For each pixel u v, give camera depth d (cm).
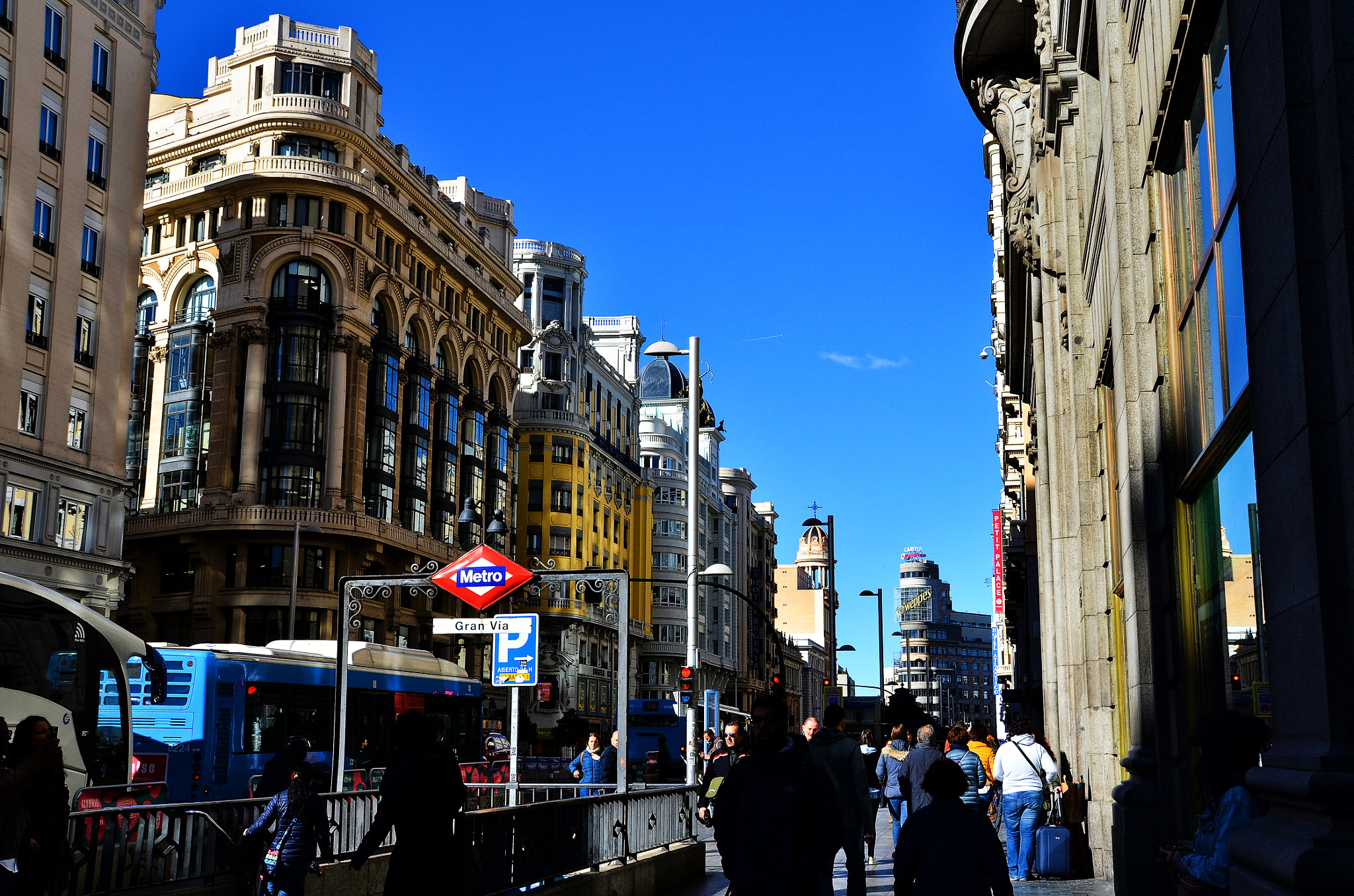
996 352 4356
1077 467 1625
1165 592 1059
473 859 1048
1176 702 1032
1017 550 4291
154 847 1016
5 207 4078
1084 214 1510
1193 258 913
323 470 6419
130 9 4762
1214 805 588
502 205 8944
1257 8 560
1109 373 1377
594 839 1369
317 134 6531
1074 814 1593
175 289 6675
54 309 4278
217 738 2250
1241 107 600
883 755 1565
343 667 1980
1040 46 1711
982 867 672
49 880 758
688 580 3088
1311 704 495
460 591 1964
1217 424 841
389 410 6862
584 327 10325
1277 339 537
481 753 3225
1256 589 719
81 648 1539
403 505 7044
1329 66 484
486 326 8262
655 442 11456
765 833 673
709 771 1393
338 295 6506
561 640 8988
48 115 4306
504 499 8369
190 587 6309
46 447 4212
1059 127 1702
